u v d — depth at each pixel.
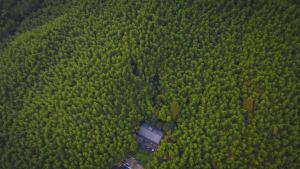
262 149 49.38
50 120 54.94
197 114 53.06
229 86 53.91
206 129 51.94
